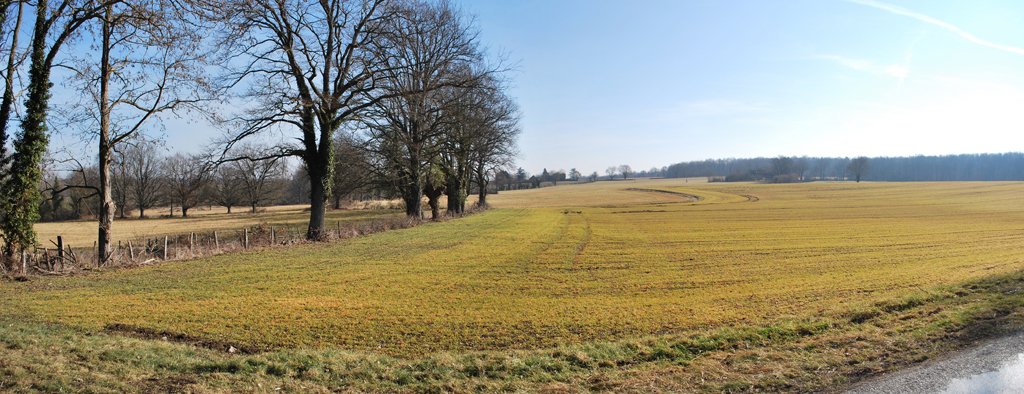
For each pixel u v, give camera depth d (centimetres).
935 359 571
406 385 579
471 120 3145
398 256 1864
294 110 2080
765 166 15162
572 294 1237
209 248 1898
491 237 2614
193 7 1484
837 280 1334
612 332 869
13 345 654
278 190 6362
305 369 634
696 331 821
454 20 2955
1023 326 655
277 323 930
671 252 2072
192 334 841
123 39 1529
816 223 3638
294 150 2291
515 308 1070
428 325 932
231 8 1731
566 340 828
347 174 3114
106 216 1603
